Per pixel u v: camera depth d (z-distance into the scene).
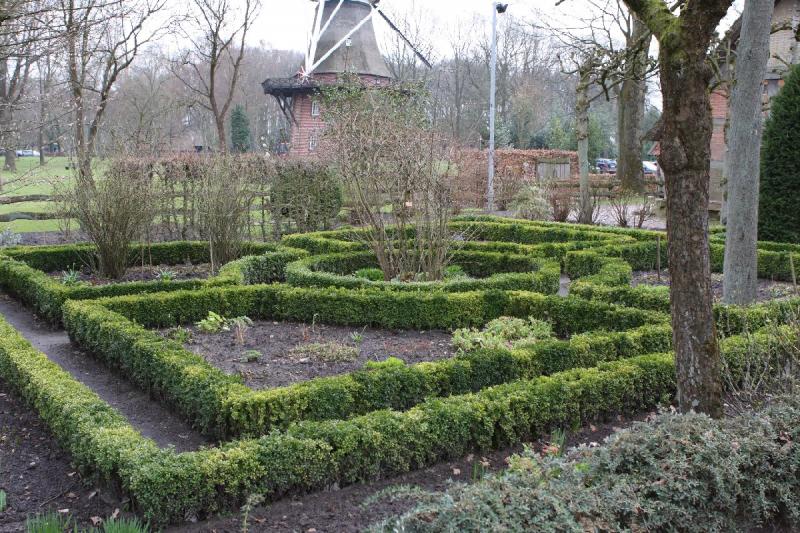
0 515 4.23
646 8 4.20
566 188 21.80
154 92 28.47
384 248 10.42
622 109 29.52
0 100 10.72
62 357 7.66
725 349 5.98
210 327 7.88
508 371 6.05
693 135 3.99
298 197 17.03
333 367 6.62
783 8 20.25
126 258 12.34
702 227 4.13
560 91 48.34
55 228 17.50
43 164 12.91
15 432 5.54
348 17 29.70
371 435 4.55
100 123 16.06
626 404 5.72
